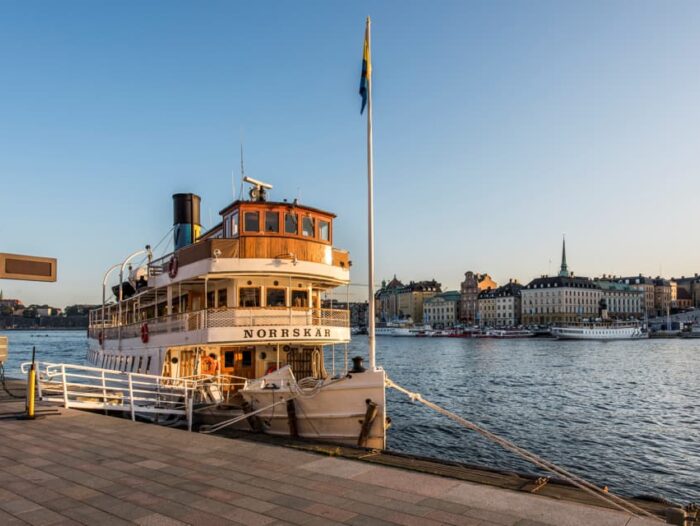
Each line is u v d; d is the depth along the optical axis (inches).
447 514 336.8
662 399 2239.2
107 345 1438.2
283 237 980.6
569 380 2957.7
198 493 380.5
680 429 1616.6
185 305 1269.7
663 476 1131.3
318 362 1085.8
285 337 959.0
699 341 7819.9
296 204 997.2
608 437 1499.8
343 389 771.4
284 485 396.8
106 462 466.9
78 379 2288.4
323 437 797.2
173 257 1082.1
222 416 922.7
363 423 748.0
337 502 359.9
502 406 2050.9
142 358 1175.6
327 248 1030.4
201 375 993.5
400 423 1635.1
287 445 733.9
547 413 1893.5
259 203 976.9
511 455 1279.5
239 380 1063.0
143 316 1553.9
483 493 376.2
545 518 329.7
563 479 528.7
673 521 386.3
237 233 995.9
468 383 2829.7
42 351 5767.7
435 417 1743.4
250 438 814.5
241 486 395.5
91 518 334.3
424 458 611.2
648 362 4200.3
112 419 684.7
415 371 3528.5
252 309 970.1
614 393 2428.6
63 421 671.1
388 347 6875.0
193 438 564.7
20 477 423.2
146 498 370.9
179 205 1379.2
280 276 1005.2
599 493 487.2
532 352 5575.8
